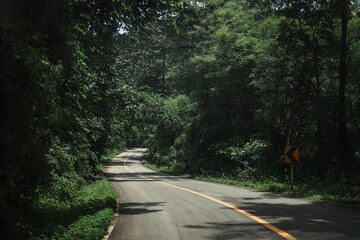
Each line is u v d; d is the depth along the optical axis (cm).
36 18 540
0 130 490
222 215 905
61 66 759
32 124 652
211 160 3156
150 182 2327
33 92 509
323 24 1925
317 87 2050
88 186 1916
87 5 993
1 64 449
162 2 1191
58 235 624
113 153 8194
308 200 1252
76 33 909
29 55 473
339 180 1698
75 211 949
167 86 4919
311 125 2052
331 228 709
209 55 3055
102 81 1591
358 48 1969
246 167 2484
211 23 3578
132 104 1781
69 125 820
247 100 2611
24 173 761
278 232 675
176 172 3628
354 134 1852
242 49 2616
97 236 648
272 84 2134
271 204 1129
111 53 1566
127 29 2061
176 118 3644
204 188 1828
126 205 1168
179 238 643
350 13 1798
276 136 2341
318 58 2012
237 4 3142
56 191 1138
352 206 1077
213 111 2941
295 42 2006
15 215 587
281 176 2081
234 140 2655
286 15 1964
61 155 1234
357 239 607
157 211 1002
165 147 4197
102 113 1381
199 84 3453
